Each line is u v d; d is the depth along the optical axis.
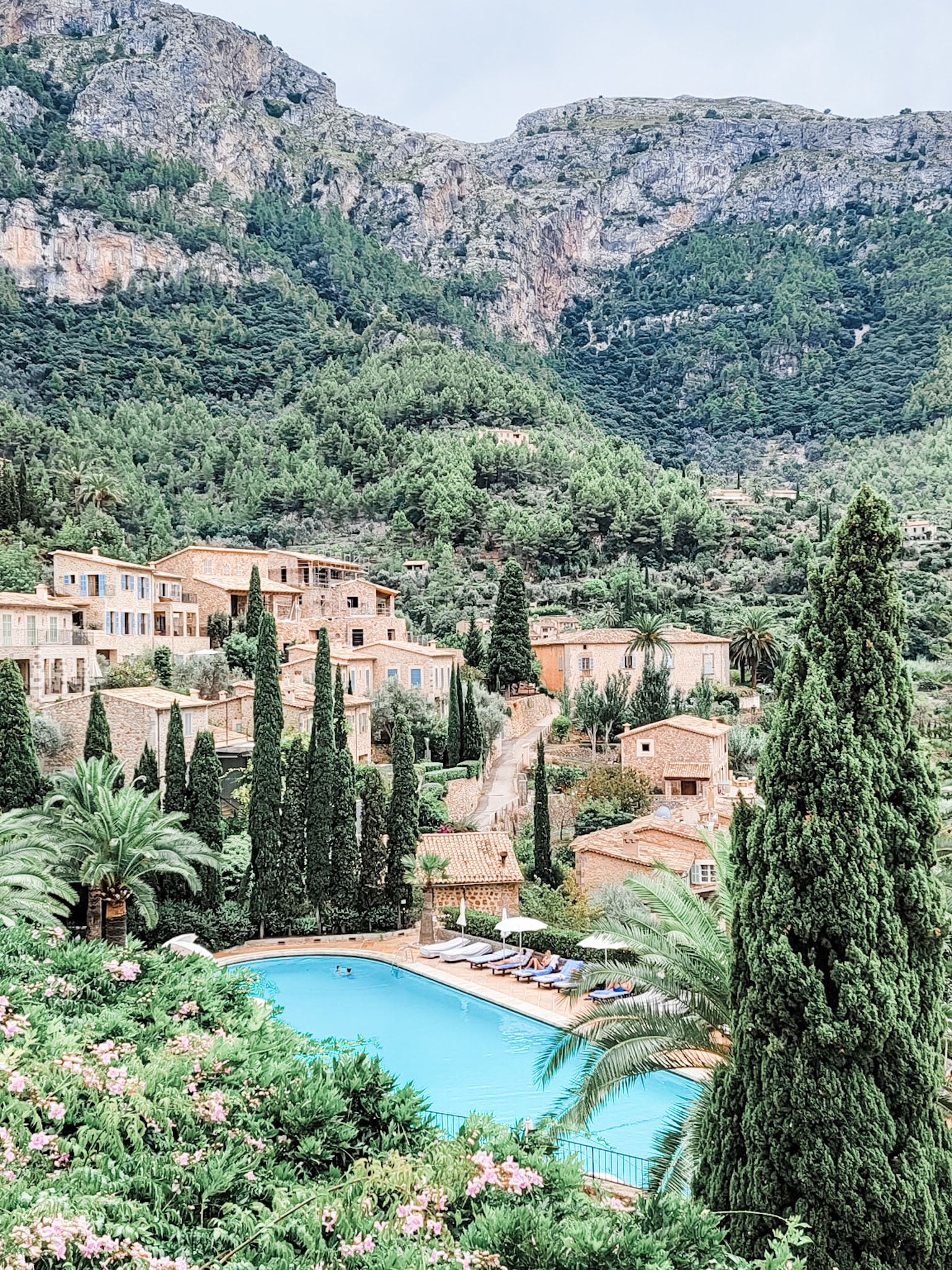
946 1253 16.22
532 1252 11.88
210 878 51.09
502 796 76.38
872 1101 16.17
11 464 116.69
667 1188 18.78
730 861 22.14
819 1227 16.19
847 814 16.89
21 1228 10.47
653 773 75.31
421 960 48.88
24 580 82.06
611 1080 20.38
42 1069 15.36
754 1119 17.06
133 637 78.69
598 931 22.98
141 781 54.09
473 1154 13.97
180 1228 12.20
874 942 16.64
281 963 49.81
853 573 17.70
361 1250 11.68
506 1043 38.22
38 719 59.34
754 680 105.25
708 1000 20.98
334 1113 15.53
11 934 22.80
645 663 96.94
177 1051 17.72
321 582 109.12
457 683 76.88
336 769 55.00
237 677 80.38
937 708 56.03
